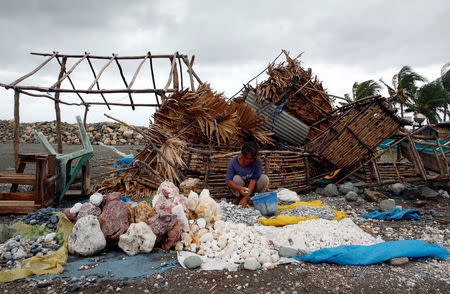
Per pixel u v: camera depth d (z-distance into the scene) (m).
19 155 6.16
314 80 8.88
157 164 6.62
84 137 6.02
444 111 31.41
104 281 2.91
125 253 3.61
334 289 2.90
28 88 6.79
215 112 7.21
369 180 7.99
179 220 3.77
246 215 4.92
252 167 5.64
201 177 6.43
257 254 3.51
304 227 4.12
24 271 2.95
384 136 8.06
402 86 31.92
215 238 3.88
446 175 7.66
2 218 4.91
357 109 8.00
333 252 3.46
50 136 27.22
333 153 8.01
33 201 5.25
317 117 8.98
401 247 3.57
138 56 9.05
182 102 7.05
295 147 8.30
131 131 28.02
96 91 7.39
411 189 8.51
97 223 3.54
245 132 8.05
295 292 2.83
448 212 6.19
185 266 3.26
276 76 8.34
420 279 3.13
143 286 2.85
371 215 5.71
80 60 8.72
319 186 8.50
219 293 2.79
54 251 3.44
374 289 2.92
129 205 4.09
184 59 8.88
